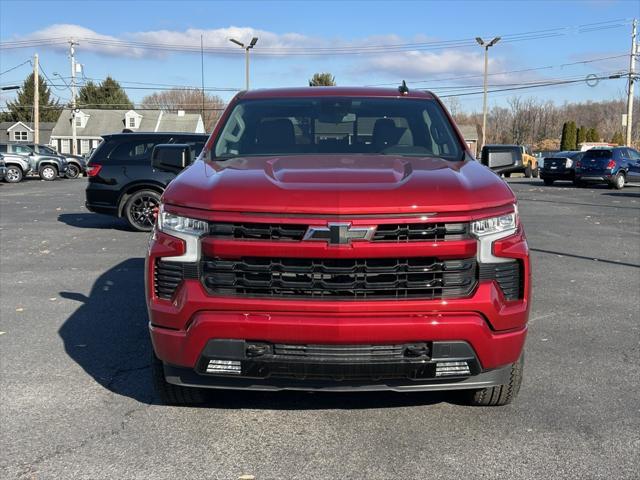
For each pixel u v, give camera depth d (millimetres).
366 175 3592
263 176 3584
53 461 3369
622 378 4598
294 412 4008
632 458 3404
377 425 3820
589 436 3664
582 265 8984
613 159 26078
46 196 21578
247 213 3299
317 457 3430
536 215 15672
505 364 3473
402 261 3295
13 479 3184
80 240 11242
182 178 3787
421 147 4555
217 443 3590
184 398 4012
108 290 7363
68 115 73000
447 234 3314
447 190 3393
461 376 3395
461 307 3305
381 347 3293
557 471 3270
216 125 4836
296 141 4602
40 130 81875
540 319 6184
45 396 4242
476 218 3342
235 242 3291
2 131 86000
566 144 59375
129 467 3316
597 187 27578
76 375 4633
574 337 5605
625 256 9750
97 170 12164
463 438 3645
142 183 12148
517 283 3494
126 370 4746
